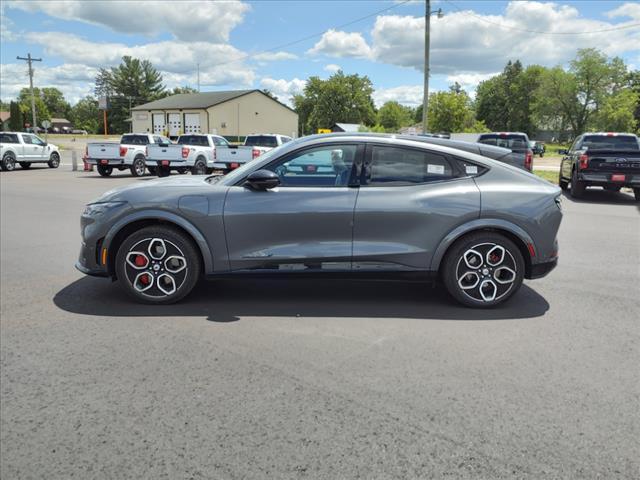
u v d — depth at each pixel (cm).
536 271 488
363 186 475
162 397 315
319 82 10094
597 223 1022
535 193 480
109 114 11512
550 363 365
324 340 406
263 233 470
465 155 489
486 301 484
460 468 248
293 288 548
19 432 278
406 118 12481
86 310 475
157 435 275
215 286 555
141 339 407
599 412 299
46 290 538
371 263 475
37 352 380
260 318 456
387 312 475
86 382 334
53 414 295
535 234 477
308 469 247
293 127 6838
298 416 293
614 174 1358
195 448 263
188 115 5991
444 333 423
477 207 470
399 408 302
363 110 10062
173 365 359
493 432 278
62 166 2831
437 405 306
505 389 326
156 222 485
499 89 11856
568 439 272
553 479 240
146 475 243
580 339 412
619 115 7756
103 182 1866
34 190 1559
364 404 307
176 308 481
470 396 317
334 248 471
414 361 368
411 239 472
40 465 251
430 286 562
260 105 6384
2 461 253
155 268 483
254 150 2039
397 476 242
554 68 8812
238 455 258
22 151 2505
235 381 336
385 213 468
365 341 405
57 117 16375
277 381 336
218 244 472
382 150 480
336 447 264
